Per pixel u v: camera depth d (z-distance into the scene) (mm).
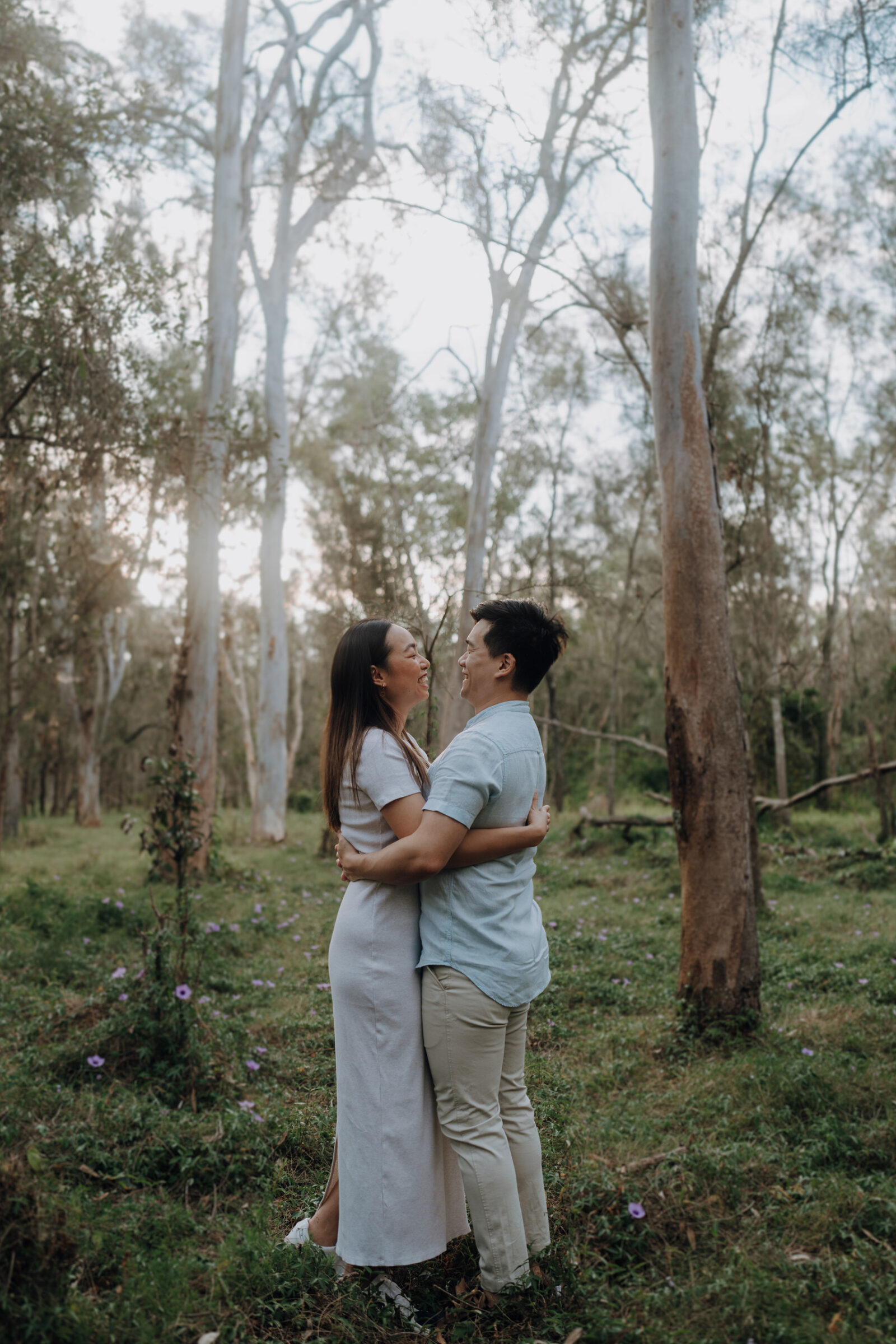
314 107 15062
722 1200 2797
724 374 11227
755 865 8141
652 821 12688
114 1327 2051
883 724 21359
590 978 5762
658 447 5176
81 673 24031
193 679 10852
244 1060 4035
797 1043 4367
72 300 7094
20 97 7441
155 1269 2289
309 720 36344
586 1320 2193
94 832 20828
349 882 2527
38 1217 2129
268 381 16766
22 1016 4527
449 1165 2516
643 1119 3514
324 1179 3035
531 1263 2352
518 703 2578
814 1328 2094
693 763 4902
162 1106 3432
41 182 7496
